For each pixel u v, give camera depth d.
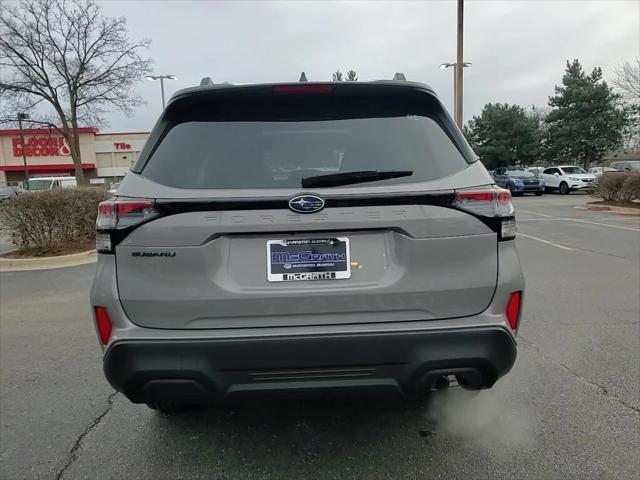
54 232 10.38
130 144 58.91
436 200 2.38
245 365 2.34
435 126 2.67
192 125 2.64
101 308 2.41
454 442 2.94
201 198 2.34
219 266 2.36
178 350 2.32
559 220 14.76
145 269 2.36
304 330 2.34
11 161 56.88
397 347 2.35
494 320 2.43
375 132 2.60
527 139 46.84
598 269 7.65
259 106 2.67
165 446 2.96
